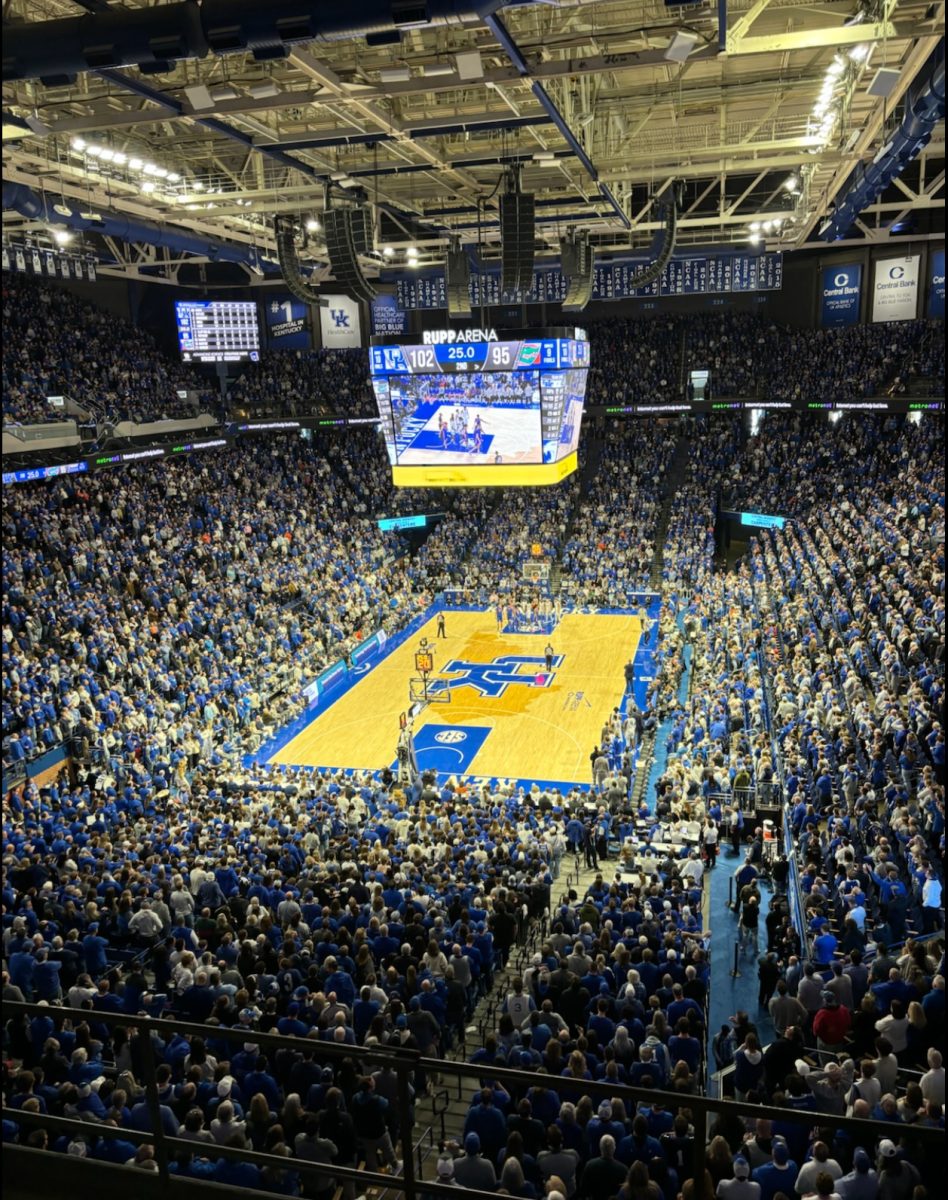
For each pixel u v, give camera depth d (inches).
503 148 859.4
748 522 1918.1
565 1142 338.3
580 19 705.6
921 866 553.9
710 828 810.2
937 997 402.9
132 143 1053.2
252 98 657.6
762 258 1624.0
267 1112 336.5
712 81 901.8
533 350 1118.4
